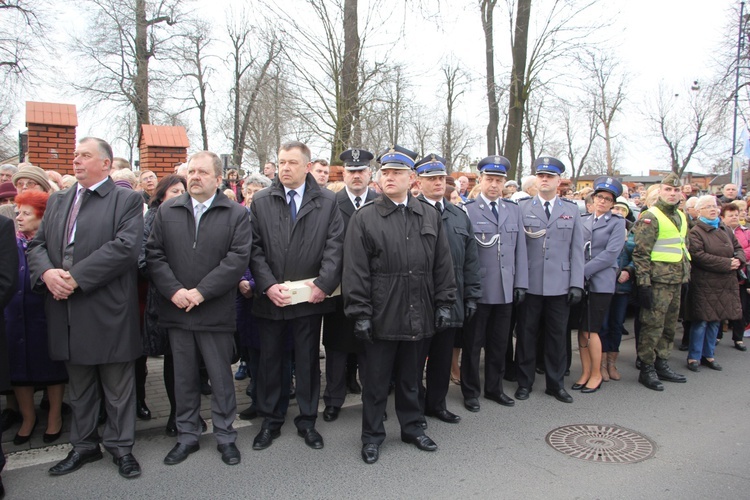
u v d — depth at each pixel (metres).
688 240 5.92
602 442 4.06
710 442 4.07
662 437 4.16
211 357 3.71
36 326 3.80
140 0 20.00
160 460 3.72
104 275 3.37
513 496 3.29
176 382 3.74
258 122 24.50
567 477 3.53
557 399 4.97
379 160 4.39
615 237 5.19
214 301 3.67
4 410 4.38
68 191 3.62
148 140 8.01
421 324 3.74
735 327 6.79
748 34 19.45
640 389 5.29
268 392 3.97
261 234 3.96
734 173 13.67
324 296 3.84
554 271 4.86
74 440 3.62
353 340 4.36
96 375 3.64
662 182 5.48
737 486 3.42
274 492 3.31
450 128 32.03
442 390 4.45
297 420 4.11
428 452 3.88
